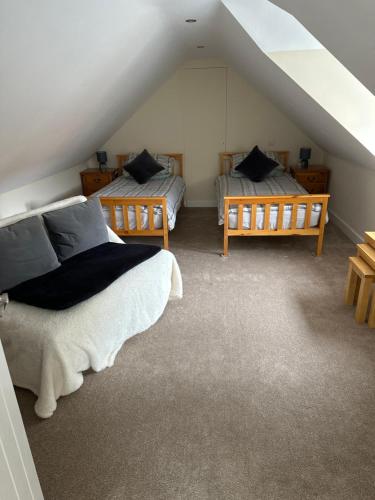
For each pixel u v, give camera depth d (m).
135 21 2.36
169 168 5.32
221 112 5.32
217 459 1.62
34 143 2.98
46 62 1.92
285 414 1.85
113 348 2.28
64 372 1.92
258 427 1.78
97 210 2.98
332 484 1.50
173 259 2.87
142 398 1.98
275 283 3.23
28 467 1.14
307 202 3.62
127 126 5.49
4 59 1.63
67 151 4.06
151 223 3.85
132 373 2.17
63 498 1.48
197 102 5.29
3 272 2.20
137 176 4.89
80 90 2.67
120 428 1.80
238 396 1.97
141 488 1.51
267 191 4.19
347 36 1.64
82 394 2.03
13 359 2.01
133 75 3.50
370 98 3.07
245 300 2.95
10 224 2.47
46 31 1.67
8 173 3.23
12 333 1.96
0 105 2.00
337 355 2.27
